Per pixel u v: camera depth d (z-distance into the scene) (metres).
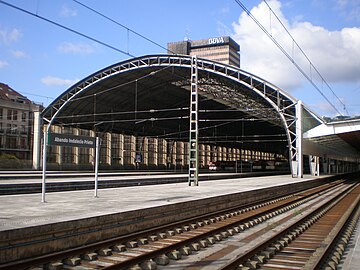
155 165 82.38
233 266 8.38
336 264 9.23
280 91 48.94
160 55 48.09
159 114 68.69
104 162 68.44
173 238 11.80
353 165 142.25
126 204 14.77
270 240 11.02
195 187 27.77
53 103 56.28
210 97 55.34
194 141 30.16
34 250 8.91
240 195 21.97
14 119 74.06
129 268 8.22
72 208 13.30
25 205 14.34
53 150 60.38
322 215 18.31
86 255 9.09
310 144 55.03
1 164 54.25
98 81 52.12
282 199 26.84
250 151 130.38
